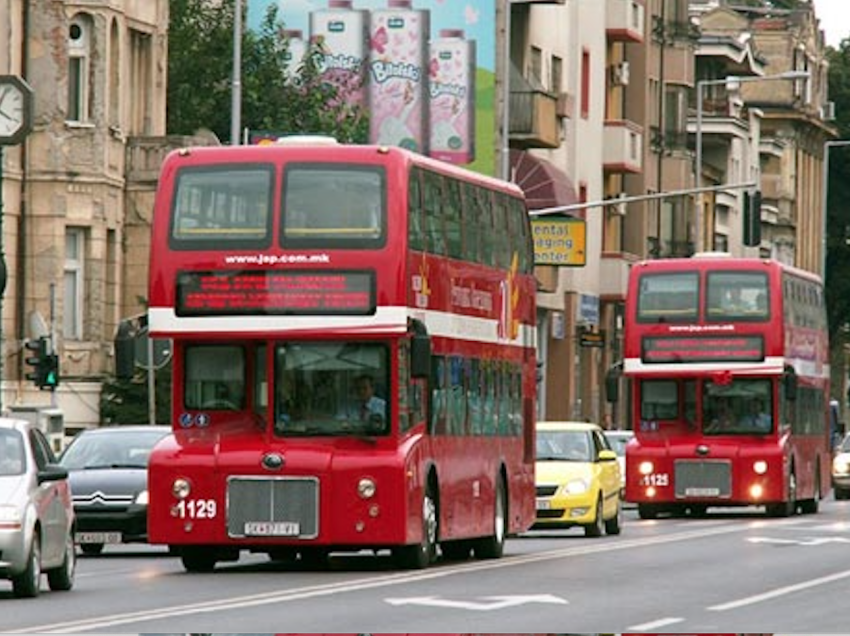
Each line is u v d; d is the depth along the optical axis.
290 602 37.06
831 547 56.16
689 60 144.00
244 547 46.16
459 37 102.75
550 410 121.88
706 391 77.88
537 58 118.12
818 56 198.88
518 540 61.78
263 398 45.66
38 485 39.16
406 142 103.00
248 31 102.81
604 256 129.00
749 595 40.09
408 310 45.31
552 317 119.81
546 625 33.47
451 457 48.28
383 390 45.25
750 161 173.00
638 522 74.81
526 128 112.50
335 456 45.00
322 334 45.09
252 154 45.69
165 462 45.31
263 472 45.03
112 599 38.16
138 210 90.50
